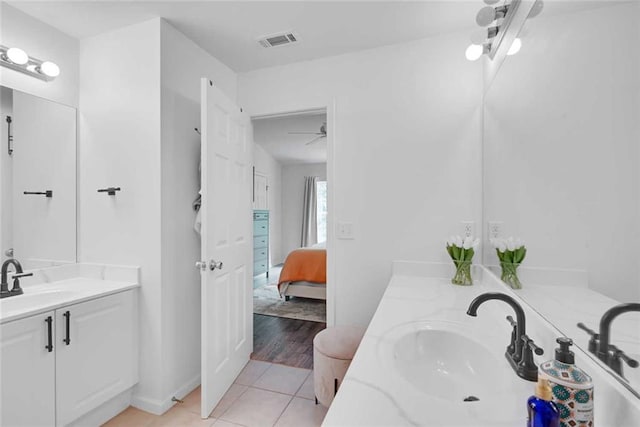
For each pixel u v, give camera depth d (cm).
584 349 69
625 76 56
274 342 276
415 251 199
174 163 191
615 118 59
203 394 170
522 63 112
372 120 209
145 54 185
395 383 73
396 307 134
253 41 204
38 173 187
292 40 202
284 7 170
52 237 191
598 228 65
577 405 51
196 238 210
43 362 140
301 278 387
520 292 112
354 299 212
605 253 62
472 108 187
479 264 185
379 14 175
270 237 670
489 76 166
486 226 173
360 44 205
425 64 198
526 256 107
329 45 207
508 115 129
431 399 67
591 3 67
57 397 145
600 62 64
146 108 184
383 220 206
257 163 585
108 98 196
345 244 214
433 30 190
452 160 191
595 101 66
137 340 185
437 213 194
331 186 217
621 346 56
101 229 197
